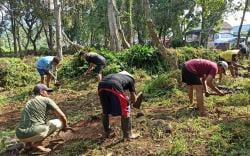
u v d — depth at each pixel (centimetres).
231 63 1311
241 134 726
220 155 654
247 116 857
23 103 1304
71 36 4781
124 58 1681
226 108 927
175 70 1261
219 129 759
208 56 1764
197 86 877
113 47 2109
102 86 732
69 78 1606
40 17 4062
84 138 782
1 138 845
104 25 4194
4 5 4122
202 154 664
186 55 1723
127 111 734
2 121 1048
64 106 1139
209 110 917
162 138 746
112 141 748
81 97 1264
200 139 722
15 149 769
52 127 744
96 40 5288
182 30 4694
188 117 866
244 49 1323
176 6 4166
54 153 731
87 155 700
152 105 1023
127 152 695
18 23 4334
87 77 1563
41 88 774
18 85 1698
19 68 1795
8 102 1332
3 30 4744
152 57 1661
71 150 730
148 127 799
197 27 4628
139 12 4053
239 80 1269
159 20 4206
